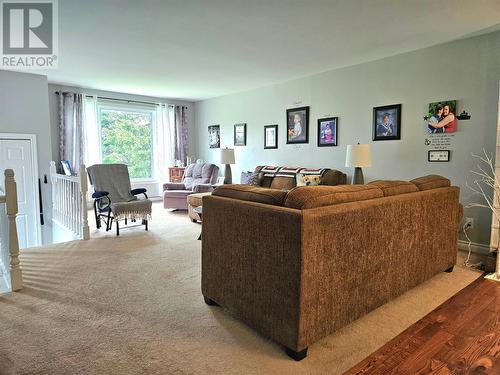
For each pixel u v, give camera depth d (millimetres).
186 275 2932
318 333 1794
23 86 5098
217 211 2162
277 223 1741
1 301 2398
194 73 5156
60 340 1905
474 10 2918
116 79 5582
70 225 4590
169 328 2041
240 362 1723
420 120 4051
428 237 2590
